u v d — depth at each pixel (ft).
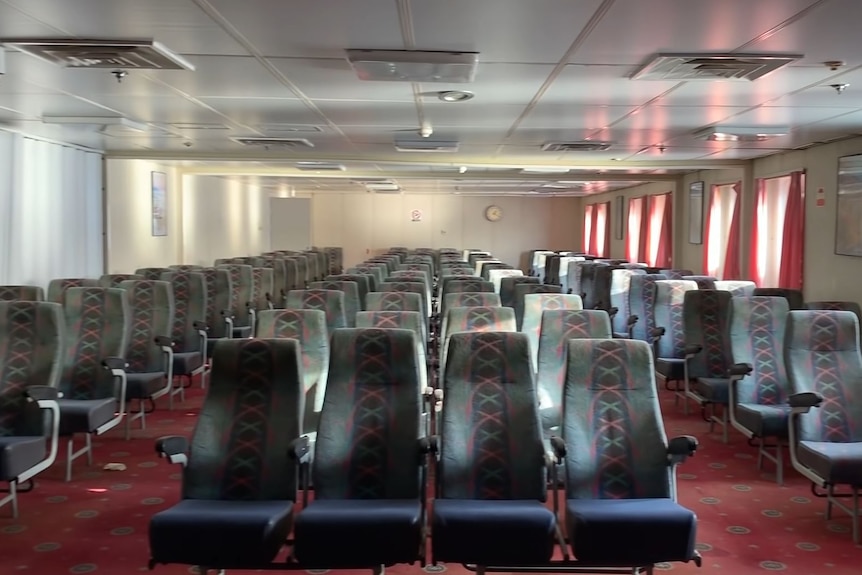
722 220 35.01
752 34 11.34
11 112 19.70
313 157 30.71
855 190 22.63
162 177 36.06
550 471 10.64
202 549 8.69
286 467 10.03
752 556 11.38
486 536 8.84
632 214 51.01
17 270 23.17
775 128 21.18
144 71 14.38
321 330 13.92
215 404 10.40
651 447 10.22
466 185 52.95
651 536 8.84
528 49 12.45
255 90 16.37
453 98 17.16
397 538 8.79
